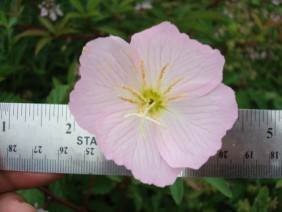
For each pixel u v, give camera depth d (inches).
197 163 4.1
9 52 6.1
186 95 4.1
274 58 7.1
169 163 4.1
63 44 6.5
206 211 6.2
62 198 5.7
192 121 4.2
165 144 4.2
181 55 3.9
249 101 6.5
